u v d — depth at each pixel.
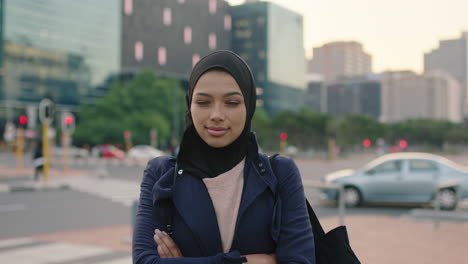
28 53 66.56
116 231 8.64
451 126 96.12
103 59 75.56
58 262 6.18
